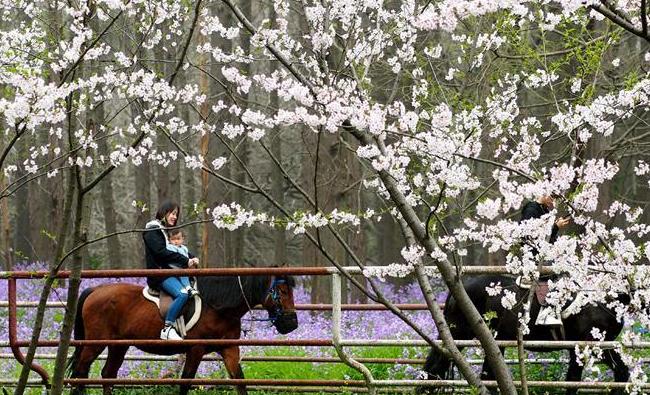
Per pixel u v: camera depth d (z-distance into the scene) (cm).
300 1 855
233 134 848
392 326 1697
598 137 1570
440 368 1155
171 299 1194
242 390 1184
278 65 1800
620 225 2575
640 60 1520
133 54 843
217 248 2469
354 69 819
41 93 744
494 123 868
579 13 820
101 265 3431
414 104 948
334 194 2031
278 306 1209
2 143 1500
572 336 1202
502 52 1270
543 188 746
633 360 808
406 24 878
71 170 747
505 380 724
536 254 852
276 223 807
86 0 815
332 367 1440
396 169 775
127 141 1950
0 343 1191
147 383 1162
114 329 1220
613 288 792
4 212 2444
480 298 1191
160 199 2584
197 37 2250
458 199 831
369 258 3409
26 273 1152
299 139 3328
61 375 779
